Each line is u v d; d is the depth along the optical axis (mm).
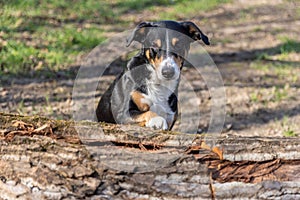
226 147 5242
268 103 13719
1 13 18766
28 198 5211
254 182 5207
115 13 21516
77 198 5145
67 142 5250
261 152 5227
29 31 17609
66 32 17922
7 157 5254
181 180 5176
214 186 5188
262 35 20625
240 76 15875
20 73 14312
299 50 18859
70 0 21859
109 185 5133
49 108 12133
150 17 21688
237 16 23094
